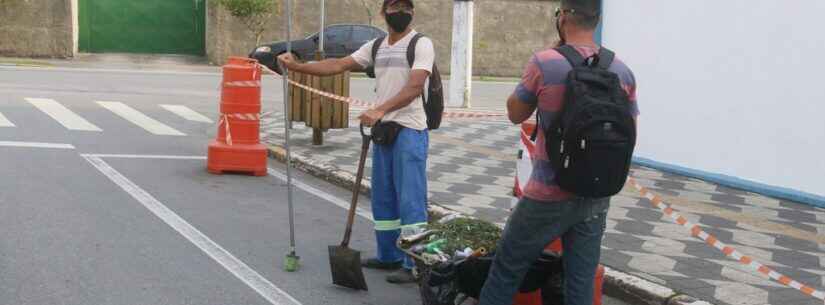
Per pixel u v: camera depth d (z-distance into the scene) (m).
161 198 8.85
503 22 33.34
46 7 29.25
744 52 10.63
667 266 6.91
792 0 10.11
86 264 6.48
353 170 10.59
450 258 5.41
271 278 6.45
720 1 10.90
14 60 28.03
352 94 22.06
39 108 15.37
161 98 18.66
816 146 9.89
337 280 6.31
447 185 10.14
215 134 13.79
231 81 10.44
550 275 5.29
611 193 4.46
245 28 30.58
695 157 11.26
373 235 7.97
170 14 31.34
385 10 6.39
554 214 4.63
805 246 7.92
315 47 27.92
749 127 10.59
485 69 33.44
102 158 10.92
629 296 6.36
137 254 6.82
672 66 11.53
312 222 8.30
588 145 4.32
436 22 32.75
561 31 4.79
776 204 9.83
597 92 4.40
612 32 12.30
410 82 6.22
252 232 7.74
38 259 6.53
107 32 30.97
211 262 6.74
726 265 7.02
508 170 11.33
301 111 12.57
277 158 11.84
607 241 7.65
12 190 8.74
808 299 6.18
